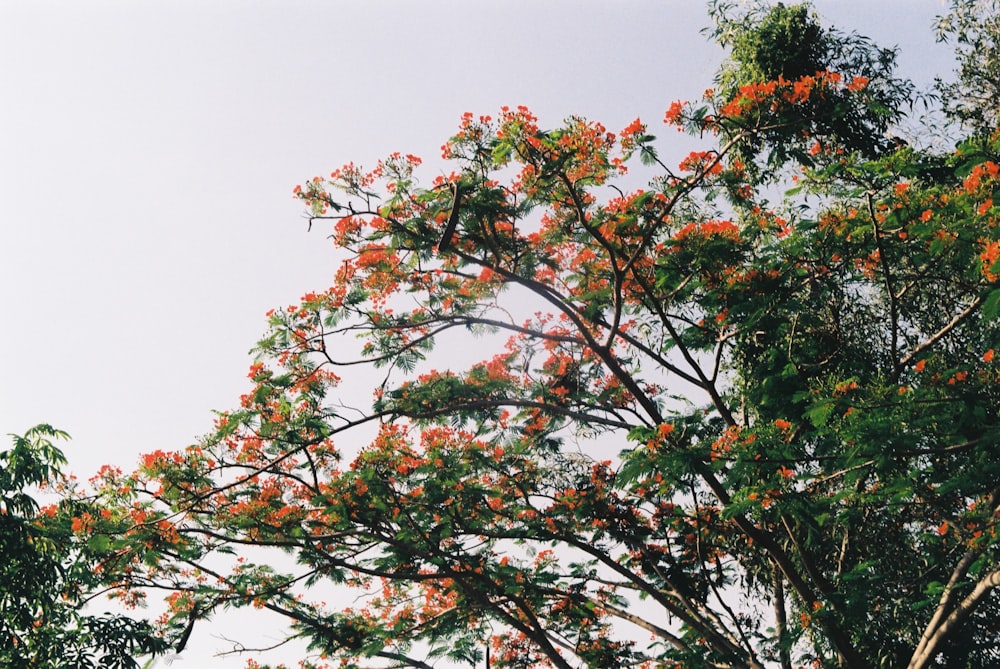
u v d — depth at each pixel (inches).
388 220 550.0
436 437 615.2
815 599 532.4
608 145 509.4
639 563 673.6
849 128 574.2
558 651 655.8
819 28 603.5
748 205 571.8
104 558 560.7
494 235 554.6
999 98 630.5
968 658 547.2
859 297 584.7
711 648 599.2
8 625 509.0
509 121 490.9
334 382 583.5
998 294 391.9
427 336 592.4
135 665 530.3
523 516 630.5
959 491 456.1
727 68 620.4
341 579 598.2
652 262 565.9
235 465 585.6
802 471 486.6
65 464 542.0
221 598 597.6
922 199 473.7
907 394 396.2
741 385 580.1
